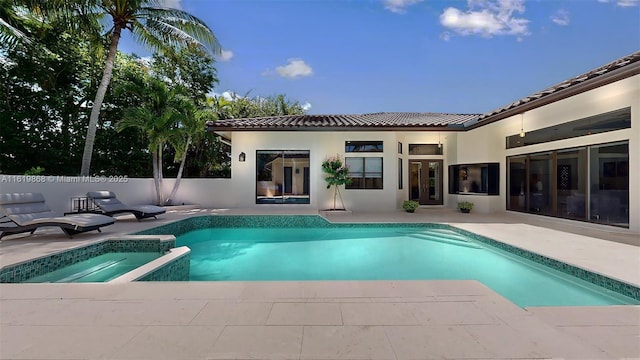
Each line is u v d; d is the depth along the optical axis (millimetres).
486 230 7871
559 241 6457
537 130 9930
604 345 2387
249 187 12484
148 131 11695
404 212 11898
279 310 2990
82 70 13984
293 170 12523
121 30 11695
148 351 2266
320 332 2561
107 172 15305
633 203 7066
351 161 12609
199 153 18750
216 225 10297
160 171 12414
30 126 13156
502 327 2654
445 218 10156
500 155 11727
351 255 7027
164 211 9492
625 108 7176
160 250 6254
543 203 9758
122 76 14734
